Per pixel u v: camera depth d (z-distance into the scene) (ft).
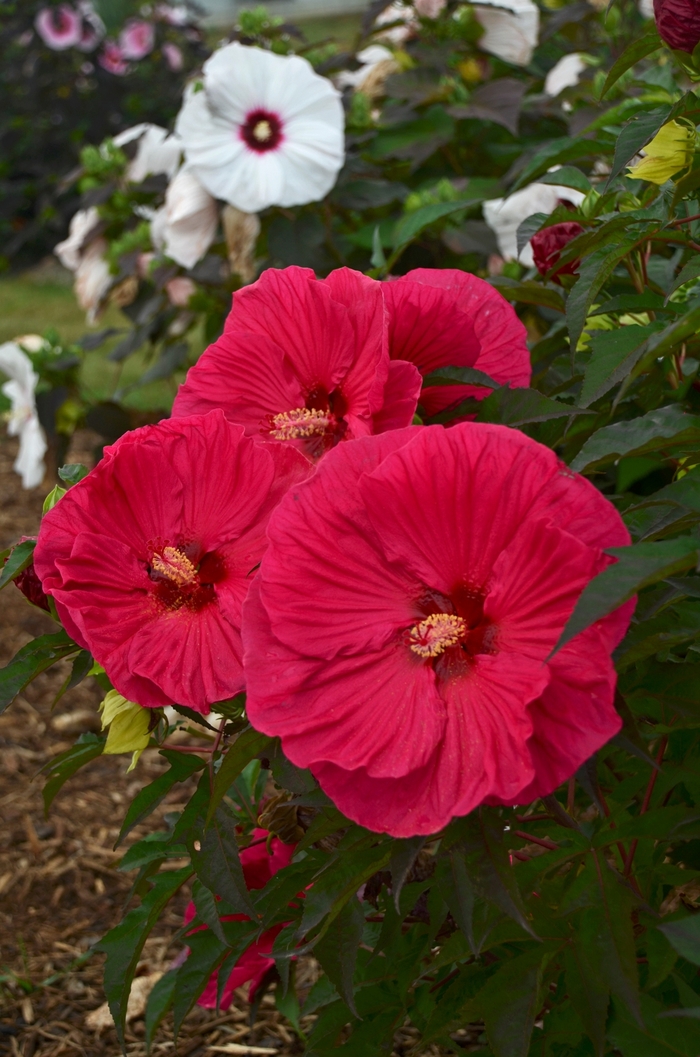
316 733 2.94
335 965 3.34
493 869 2.94
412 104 7.53
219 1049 5.10
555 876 3.52
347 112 7.81
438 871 3.05
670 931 2.63
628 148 3.36
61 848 6.77
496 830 2.99
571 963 3.20
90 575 3.19
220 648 3.17
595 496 2.88
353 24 36.65
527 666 2.87
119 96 21.75
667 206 3.54
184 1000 3.88
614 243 3.51
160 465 3.23
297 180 6.60
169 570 3.16
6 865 6.63
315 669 2.98
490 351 3.61
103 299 8.63
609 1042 3.34
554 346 4.52
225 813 3.40
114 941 3.92
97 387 13.97
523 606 2.90
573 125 6.24
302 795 3.24
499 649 2.95
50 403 8.55
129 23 20.80
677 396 3.98
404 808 2.89
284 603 2.99
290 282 3.38
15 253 22.34
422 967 3.78
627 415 3.93
